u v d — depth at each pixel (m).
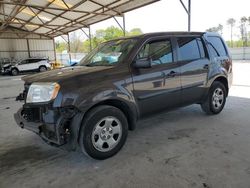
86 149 2.97
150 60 3.30
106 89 3.05
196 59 4.32
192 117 4.87
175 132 4.05
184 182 2.51
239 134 3.84
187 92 4.16
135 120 3.46
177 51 4.03
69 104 2.80
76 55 32.25
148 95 3.54
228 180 2.51
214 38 4.88
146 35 3.72
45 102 2.88
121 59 3.47
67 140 2.89
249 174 2.61
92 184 2.58
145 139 3.78
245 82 9.38
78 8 15.56
